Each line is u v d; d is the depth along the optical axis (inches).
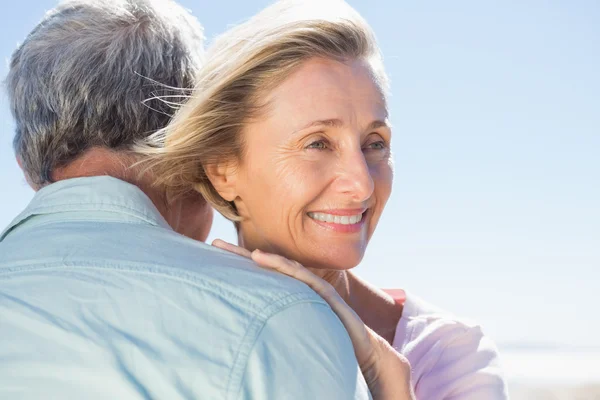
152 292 40.3
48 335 39.8
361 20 58.1
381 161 60.9
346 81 57.0
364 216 60.8
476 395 65.8
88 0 56.7
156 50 56.4
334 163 57.1
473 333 69.8
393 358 51.1
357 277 73.3
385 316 71.6
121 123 54.2
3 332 40.5
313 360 38.4
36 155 54.0
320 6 58.0
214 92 57.1
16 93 55.1
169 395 37.1
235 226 66.2
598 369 790.5
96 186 49.3
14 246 46.3
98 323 39.6
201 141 57.6
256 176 58.8
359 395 39.2
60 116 52.7
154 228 47.4
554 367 810.2
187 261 42.4
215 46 60.1
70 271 42.6
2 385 38.6
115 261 42.5
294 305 40.1
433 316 71.2
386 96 60.2
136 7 57.3
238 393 36.7
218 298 39.7
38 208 49.3
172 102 57.2
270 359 37.7
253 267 43.7
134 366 37.9
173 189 60.9
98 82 53.2
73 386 38.0
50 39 54.3
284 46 56.4
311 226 58.6
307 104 56.2
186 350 37.9
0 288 42.9
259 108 57.4
